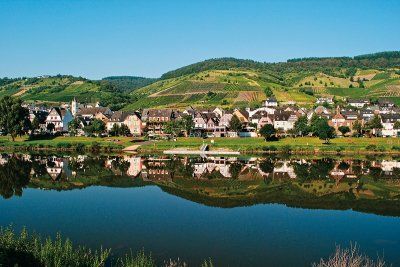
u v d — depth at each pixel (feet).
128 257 164.86
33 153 545.85
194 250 175.52
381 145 552.82
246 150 558.56
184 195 284.82
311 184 323.57
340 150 547.08
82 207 250.37
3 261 124.47
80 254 147.74
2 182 332.19
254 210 244.22
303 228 208.54
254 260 165.27
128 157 510.58
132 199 272.31
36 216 228.84
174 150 559.38
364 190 299.99
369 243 188.03
